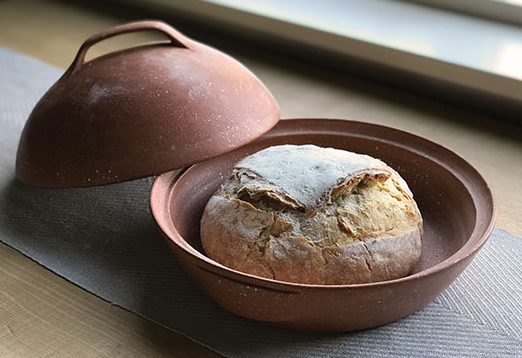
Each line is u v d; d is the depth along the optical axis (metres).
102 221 0.65
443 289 0.50
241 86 0.63
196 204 0.61
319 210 0.51
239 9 0.97
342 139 0.64
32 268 0.59
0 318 0.54
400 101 0.85
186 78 0.61
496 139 0.77
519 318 0.52
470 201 0.56
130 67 0.61
